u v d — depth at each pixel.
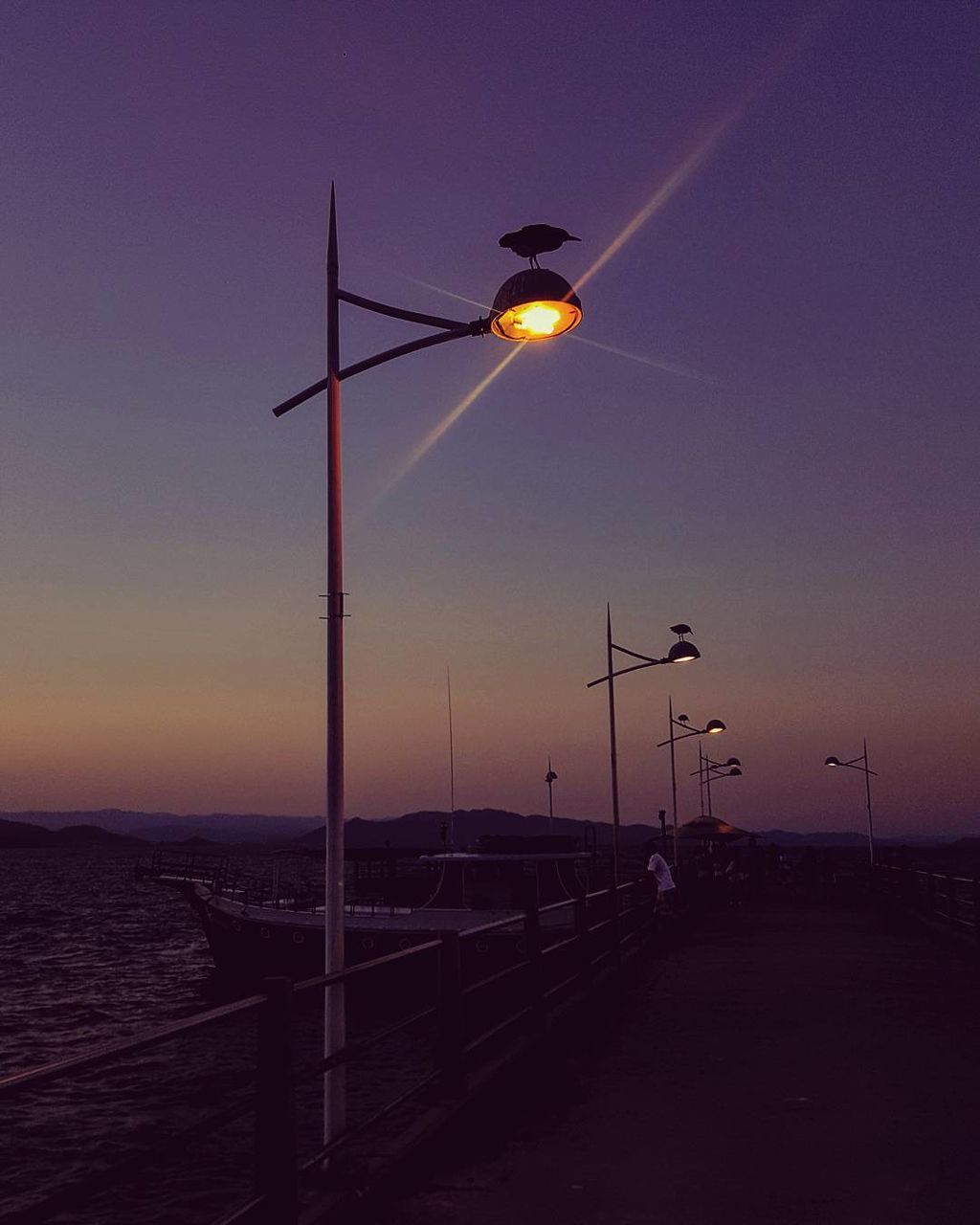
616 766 25.38
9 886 166.75
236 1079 4.91
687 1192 6.31
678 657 25.30
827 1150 7.12
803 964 18.28
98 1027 32.34
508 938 24.08
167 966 51.19
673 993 14.81
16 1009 36.09
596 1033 11.77
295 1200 5.04
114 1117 17.58
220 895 35.31
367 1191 5.98
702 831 40.53
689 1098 8.69
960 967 17.80
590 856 28.16
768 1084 9.15
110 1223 11.62
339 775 7.59
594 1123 7.93
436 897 26.08
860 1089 8.95
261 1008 5.02
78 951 59.62
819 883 45.34
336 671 7.72
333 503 7.99
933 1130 7.61
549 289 8.02
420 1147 6.83
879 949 20.69
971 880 19.36
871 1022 12.34
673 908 25.39
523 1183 6.51
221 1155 14.16
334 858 7.40
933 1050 10.65
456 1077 7.91
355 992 25.48
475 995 24.20
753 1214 5.89
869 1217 5.81
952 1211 5.92
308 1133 13.62
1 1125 17.09
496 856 25.38
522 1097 8.77
